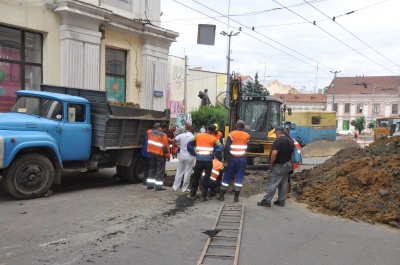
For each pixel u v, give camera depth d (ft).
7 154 24.52
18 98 30.32
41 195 26.89
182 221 22.02
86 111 30.53
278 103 49.83
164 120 37.78
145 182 34.88
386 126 108.37
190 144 28.25
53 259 15.67
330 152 83.82
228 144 27.68
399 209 23.35
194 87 141.18
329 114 105.19
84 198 27.09
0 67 38.65
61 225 20.29
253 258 16.63
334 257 16.99
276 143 25.84
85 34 44.27
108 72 50.19
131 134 33.58
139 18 52.65
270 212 24.95
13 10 38.24
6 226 19.84
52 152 27.84
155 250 17.19
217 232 19.95
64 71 42.68
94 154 31.58
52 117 28.55
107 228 20.06
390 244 18.94
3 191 28.73
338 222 22.79
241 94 45.80
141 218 22.25
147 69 54.03
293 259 16.63
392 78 248.11
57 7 41.83
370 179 26.16
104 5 47.50
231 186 32.58
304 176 35.42
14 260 15.44
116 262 15.62
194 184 27.68
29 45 41.14
